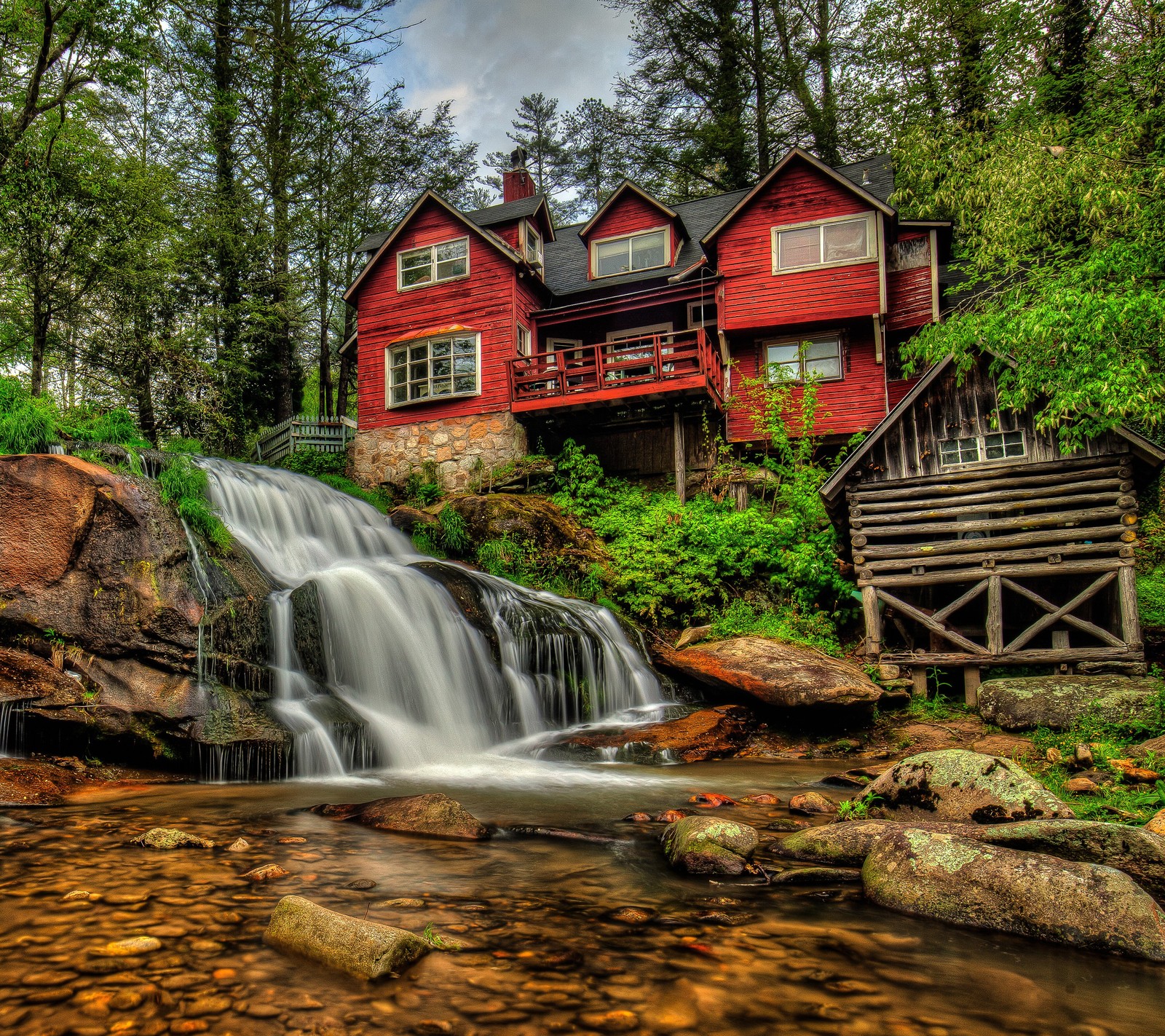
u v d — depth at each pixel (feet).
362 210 100.99
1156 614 44.19
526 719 37.35
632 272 74.33
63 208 55.83
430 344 72.84
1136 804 19.97
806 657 38.88
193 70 77.25
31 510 28.91
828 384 64.23
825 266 63.21
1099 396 30.58
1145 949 11.09
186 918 11.79
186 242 75.51
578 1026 8.69
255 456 88.74
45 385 72.33
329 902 12.67
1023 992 9.87
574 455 65.72
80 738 26.23
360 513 56.70
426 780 26.78
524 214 73.82
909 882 13.24
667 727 35.35
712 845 15.64
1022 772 17.31
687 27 100.99
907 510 41.42
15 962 10.05
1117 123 40.06
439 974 9.99
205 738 26.43
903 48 72.74
